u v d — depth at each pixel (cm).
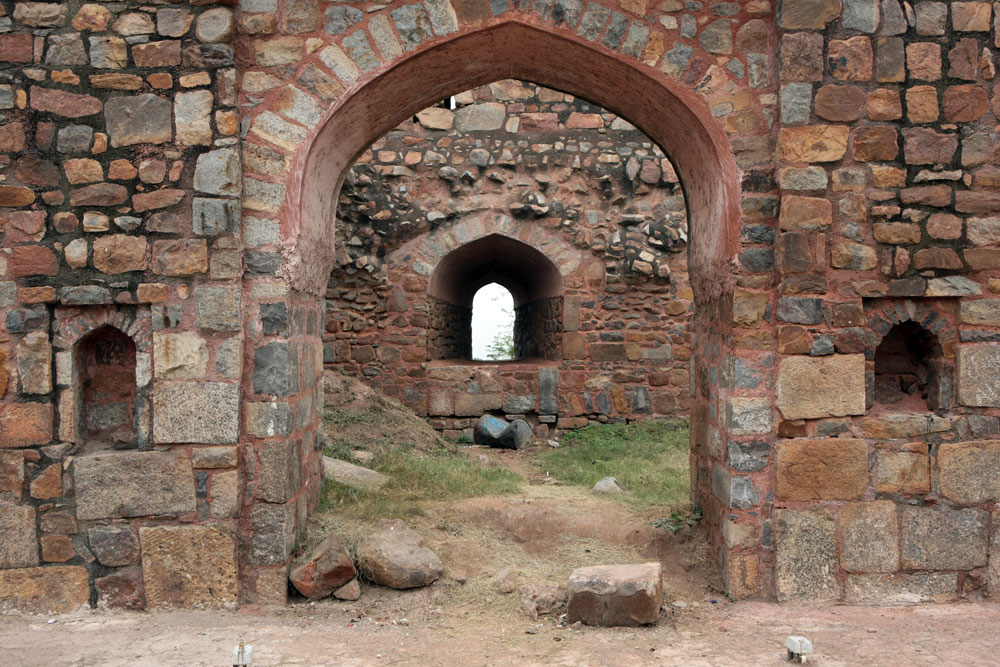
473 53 430
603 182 967
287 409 398
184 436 386
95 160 385
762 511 402
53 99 384
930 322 404
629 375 967
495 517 513
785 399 393
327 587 405
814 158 392
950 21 396
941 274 396
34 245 383
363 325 952
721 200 420
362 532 447
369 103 427
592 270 970
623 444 855
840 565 397
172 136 386
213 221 387
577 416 964
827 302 395
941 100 396
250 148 396
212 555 387
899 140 396
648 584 373
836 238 395
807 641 327
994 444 398
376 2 401
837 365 395
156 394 386
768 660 329
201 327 386
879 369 430
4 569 382
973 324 399
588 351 966
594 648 345
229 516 388
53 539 384
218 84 387
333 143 431
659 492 598
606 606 373
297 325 419
